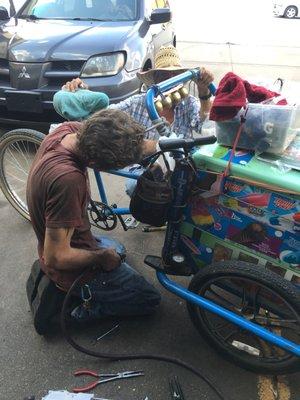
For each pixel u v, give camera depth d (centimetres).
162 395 198
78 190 169
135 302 226
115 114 163
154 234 304
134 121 167
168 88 204
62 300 212
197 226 199
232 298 240
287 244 177
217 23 1234
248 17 1414
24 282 263
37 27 424
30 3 472
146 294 226
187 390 200
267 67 730
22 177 348
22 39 395
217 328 216
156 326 233
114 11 451
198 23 1220
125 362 212
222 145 189
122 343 223
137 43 406
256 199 175
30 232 309
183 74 215
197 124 252
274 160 177
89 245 201
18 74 380
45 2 467
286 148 184
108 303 223
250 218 181
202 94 237
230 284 204
